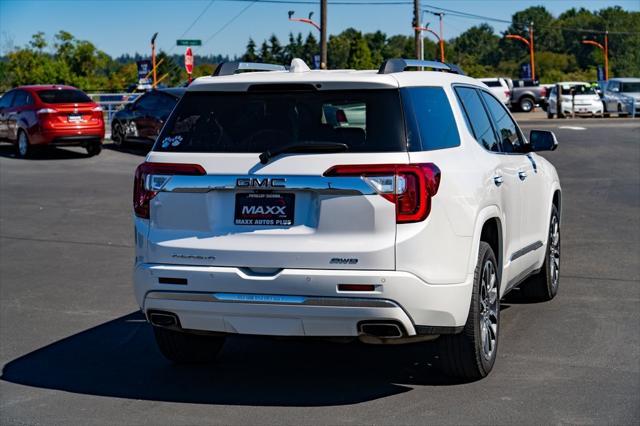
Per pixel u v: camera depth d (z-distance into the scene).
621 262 10.05
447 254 5.31
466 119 6.12
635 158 21.94
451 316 5.36
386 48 163.62
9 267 10.42
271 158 5.30
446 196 5.31
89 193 16.95
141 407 5.53
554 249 8.38
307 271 5.19
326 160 5.21
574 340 6.91
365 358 6.57
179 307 5.49
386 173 5.14
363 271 5.14
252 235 5.32
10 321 7.91
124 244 11.89
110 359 6.68
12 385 6.04
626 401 5.46
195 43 32.94
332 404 5.51
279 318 5.30
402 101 5.35
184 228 5.51
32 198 16.28
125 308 8.39
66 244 11.88
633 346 6.72
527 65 95.44
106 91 69.69
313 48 146.25
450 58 181.25
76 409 5.51
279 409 5.43
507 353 6.58
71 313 8.20
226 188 5.38
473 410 5.34
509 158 6.82
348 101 5.38
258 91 5.56
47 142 23.09
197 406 5.53
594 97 43.84
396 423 5.13
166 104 24.30
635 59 176.62
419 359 6.51
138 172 5.71
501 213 6.31
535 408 5.36
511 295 8.56
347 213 5.18
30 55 68.31
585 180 17.88
